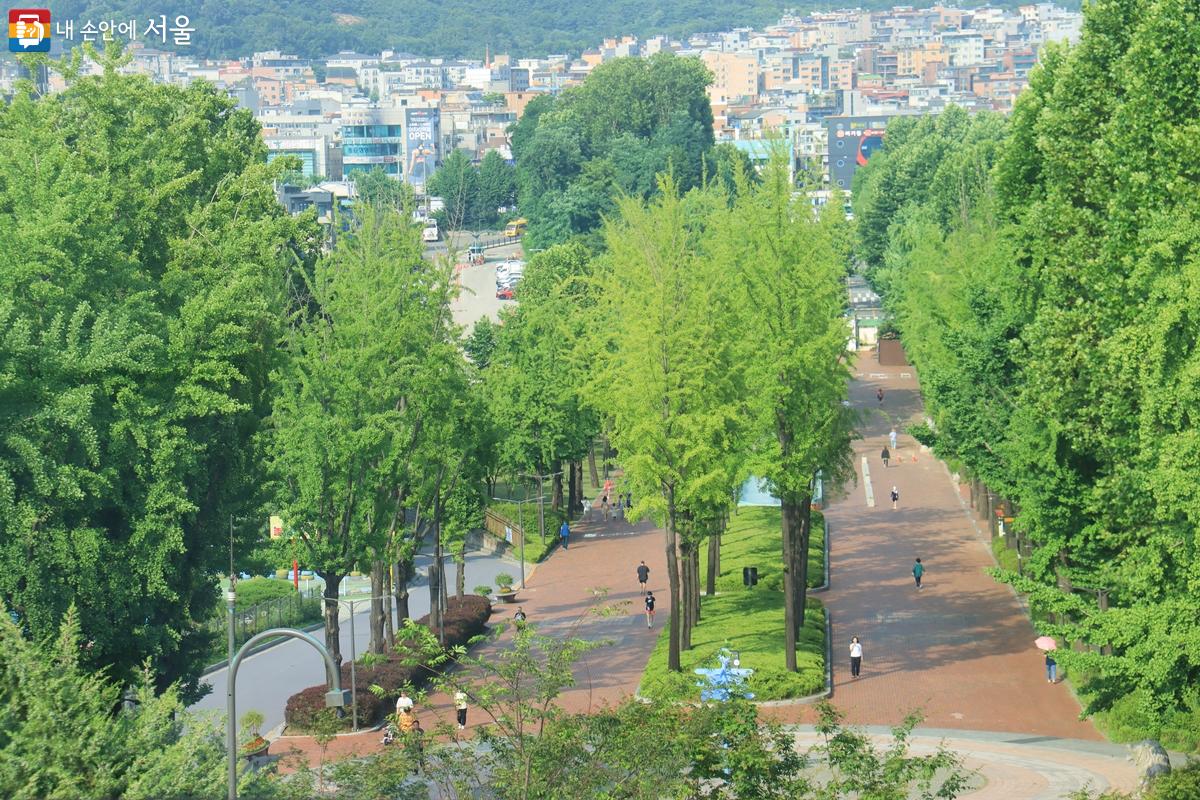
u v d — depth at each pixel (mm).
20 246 49438
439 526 76812
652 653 69375
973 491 102375
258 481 59438
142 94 67938
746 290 65562
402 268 67875
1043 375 51625
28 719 32562
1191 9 48125
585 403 69188
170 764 32844
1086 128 53906
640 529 108250
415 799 34656
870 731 57500
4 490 46719
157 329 52844
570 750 34000
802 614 70688
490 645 75688
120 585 49500
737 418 63375
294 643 80938
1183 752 51531
